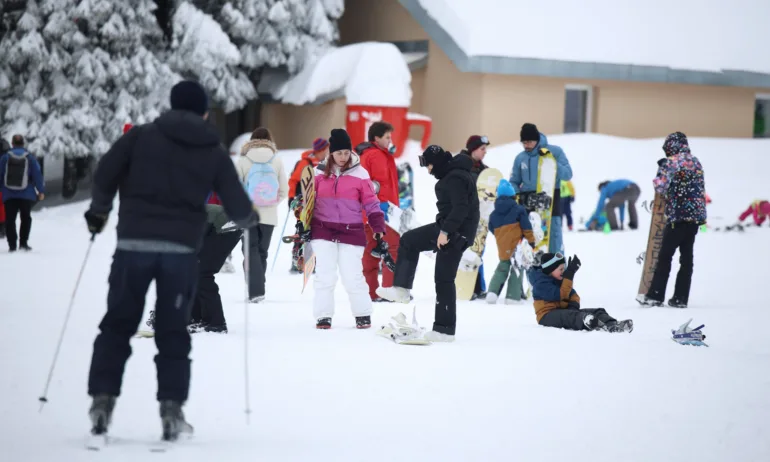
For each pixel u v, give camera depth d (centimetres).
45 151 6306
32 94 6294
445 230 1928
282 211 4928
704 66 7619
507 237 2758
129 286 1186
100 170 1196
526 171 2897
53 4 6209
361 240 2153
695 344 1977
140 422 1277
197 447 1153
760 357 1811
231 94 6950
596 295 3011
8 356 1728
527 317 2425
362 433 1253
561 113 7419
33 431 1219
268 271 3544
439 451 1180
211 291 2009
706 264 3816
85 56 6300
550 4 7538
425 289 3094
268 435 1230
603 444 1231
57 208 6166
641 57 7456
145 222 1184
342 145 2120
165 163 1192
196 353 1761
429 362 1716
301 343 1894
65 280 3030
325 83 7031
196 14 6688
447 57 7425
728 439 1267
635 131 7712
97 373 1177
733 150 7331
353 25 8144
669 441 1253
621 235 4941
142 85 6475
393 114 6781
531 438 1249
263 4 7131
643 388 1533
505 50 7044
